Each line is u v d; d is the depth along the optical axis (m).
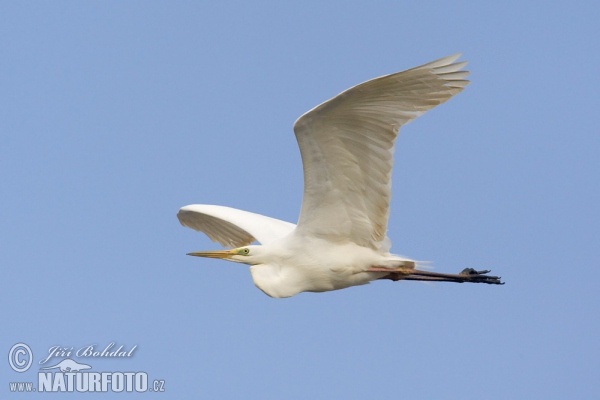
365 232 13.05
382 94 11.32
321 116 11.54
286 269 13.55
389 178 12.15
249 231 15.16
